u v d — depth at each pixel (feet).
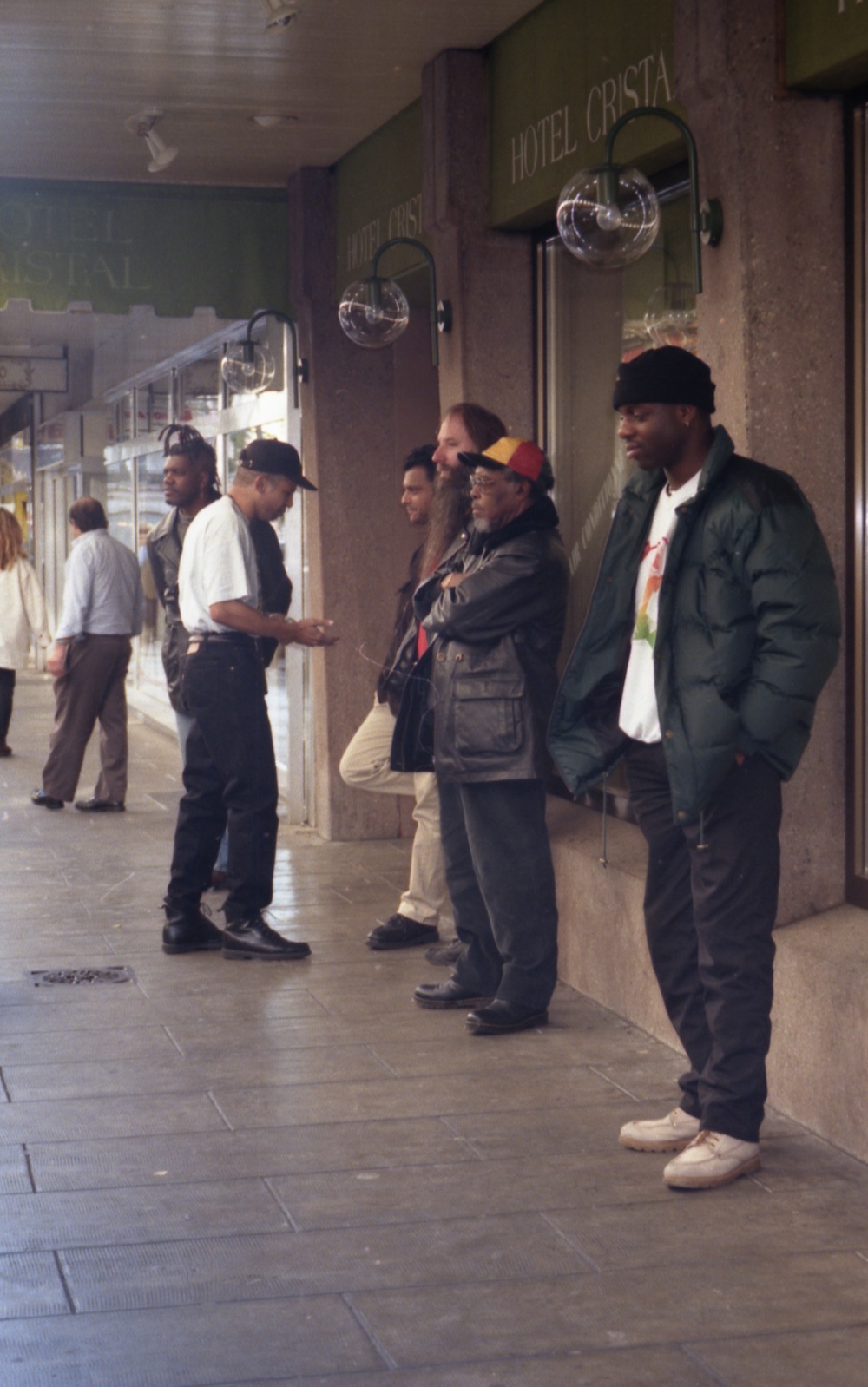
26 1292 11.05
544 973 17.42
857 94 14.93
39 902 24.04
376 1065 16.21
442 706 17.16
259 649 20.56
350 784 21.38
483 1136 14.17
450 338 22.38
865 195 14.98
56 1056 16.47
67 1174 13.23
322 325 28.66
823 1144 13.97
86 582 32.35
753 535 12.38
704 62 15.02
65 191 29.04
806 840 15.24
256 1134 14.21
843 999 13.67
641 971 17.39
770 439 15.05
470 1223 12.26
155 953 20.95
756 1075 13.06
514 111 21.03
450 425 18.63
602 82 18.38
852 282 15.10
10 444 82.64
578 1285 11.20
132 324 48.39
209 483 24.57
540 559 16.81
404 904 21.29
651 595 13.34
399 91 23.89
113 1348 10.23
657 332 18.98
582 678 13.91
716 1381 9.85
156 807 33.47
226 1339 10.36
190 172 28.84
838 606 12.48
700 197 15.61
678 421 12.96
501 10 20.22
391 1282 11.23
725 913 12.87
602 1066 16.20
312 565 29.19
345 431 28.68
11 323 52.29
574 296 21.35
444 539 18.79
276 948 20.47
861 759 15.24
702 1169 12.90
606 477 20.71
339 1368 9.99
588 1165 13.51
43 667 71.51
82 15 20.15
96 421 59.36
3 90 23.61
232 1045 16.87
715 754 12.42
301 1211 12.49
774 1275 11.35
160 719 48.80
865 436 15.03
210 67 22.52
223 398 36.01
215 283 29.68
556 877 19.54
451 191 21.86
